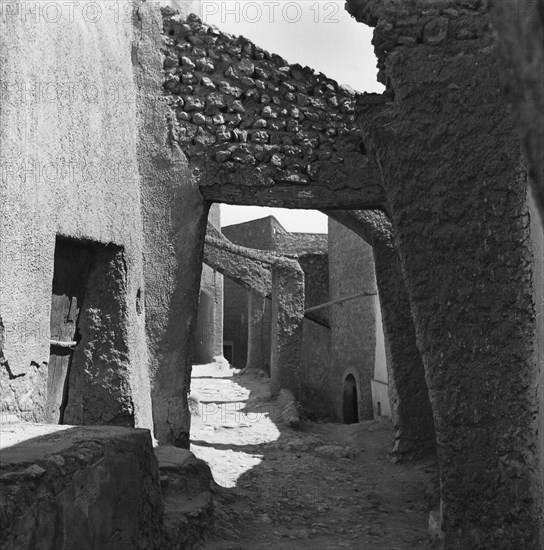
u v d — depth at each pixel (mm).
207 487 5496
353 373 17828
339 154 6863
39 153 4656
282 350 13398
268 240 25234
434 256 4473
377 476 7727
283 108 6969
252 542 5191
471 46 4535
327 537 5461
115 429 3959
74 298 5801
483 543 4246
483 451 4293
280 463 8055
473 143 4457
